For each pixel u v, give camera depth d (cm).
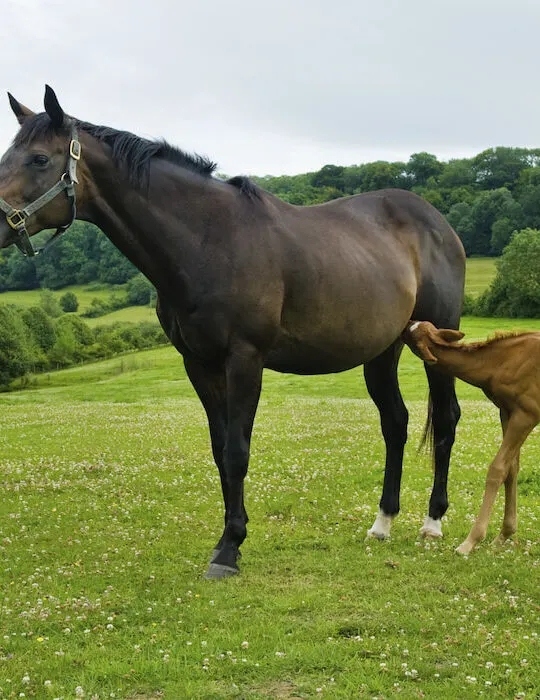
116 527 819
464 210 11519
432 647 461
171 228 600
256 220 626
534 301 7025
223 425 657
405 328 720
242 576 613
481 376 675
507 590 566
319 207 715
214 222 609
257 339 611
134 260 623
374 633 487
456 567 624
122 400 3312
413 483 995
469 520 800
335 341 665
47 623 521
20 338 5584
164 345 7050
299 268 632
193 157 629
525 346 652
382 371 764
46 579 626
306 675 431
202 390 658
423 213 782
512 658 445
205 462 1242
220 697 407
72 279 10800
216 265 600
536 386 646
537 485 941
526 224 10688
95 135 605
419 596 555
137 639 489
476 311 7406
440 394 761
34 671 445
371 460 1180
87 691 417
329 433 1553
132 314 8975
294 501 908
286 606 536
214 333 602
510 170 13300
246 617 520
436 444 762
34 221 582
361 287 671
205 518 851
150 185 601
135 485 1055
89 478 1138
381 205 763
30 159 577
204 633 493
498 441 1312
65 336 6631
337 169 13375
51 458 1355
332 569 627
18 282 10900
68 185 586
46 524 841
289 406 2364
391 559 650
